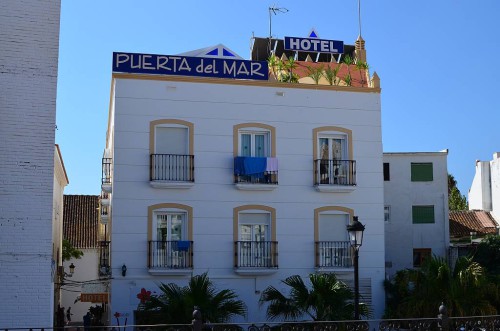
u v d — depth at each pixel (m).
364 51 38.53
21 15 18.53
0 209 17.95
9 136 18.16
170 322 21.75
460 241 39.53
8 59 18.31
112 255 27.36
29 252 18.06
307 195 29.59
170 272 27.52
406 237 37.22
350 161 30.06
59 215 40.91
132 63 28.38
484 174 47.00
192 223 28.22
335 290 22.61
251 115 29.42
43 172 18.28
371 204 30.28
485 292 26.47
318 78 31.56
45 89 18.48
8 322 17.80
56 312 35.78
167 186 27.92
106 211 35.72
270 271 28.44
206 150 28.73
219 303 22.36
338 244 29.62
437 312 26.78
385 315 28.77
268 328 17.38
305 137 29.89
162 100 28.52
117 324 27.00
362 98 30.81
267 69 29.91
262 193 29.11
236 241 28.50
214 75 29.27
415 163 37.81
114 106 28.05
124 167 27.81
